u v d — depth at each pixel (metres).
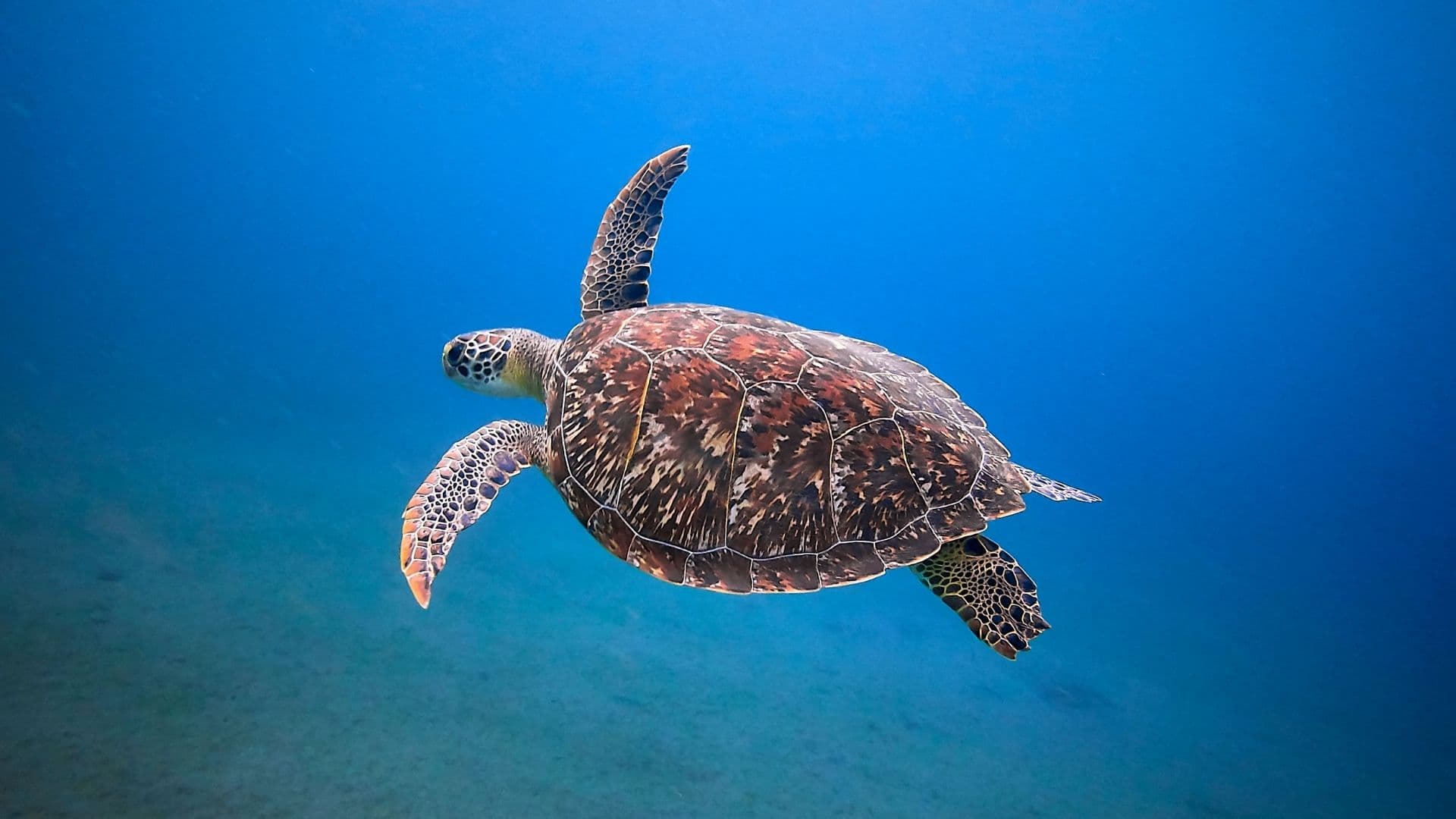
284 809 1.69
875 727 2.65
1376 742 3.38
